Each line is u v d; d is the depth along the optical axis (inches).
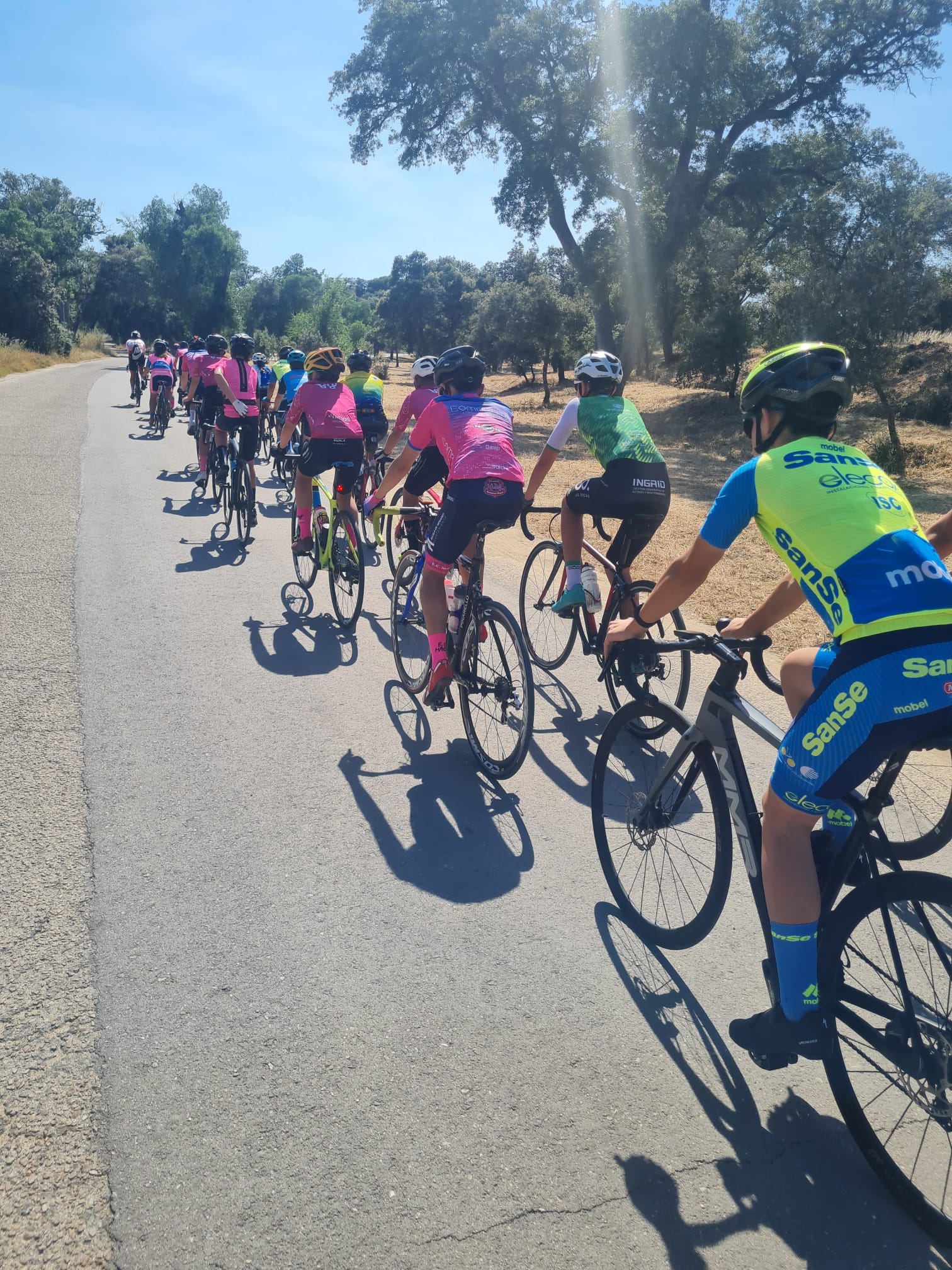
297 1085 95.9
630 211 1084.5
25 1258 76.7
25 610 249.4
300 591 280.8
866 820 90.8
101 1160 86.4
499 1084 97.3
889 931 88.5
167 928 120.9
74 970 112.3
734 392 1034.1
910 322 689.0
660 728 136.6
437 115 1193.4
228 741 176.9
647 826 124.6
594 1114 94.3
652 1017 108.7
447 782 165.2
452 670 175.3
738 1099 97.6
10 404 857.5
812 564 88.4
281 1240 79.2
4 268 1955.0
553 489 503.8
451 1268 77.2
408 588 205.6
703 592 291.0
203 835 143.6
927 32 1051.3
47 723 180.7
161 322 3609.7
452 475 171.2
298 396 248.2
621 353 1161.4
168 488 442.0
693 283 1199.6
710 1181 87.4
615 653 115.8
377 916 125.6
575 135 1081.4
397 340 4025.6
